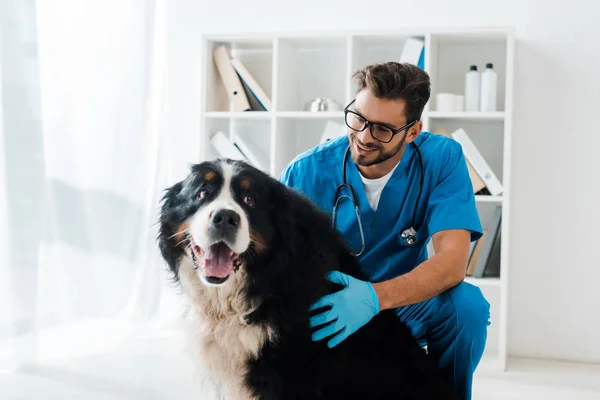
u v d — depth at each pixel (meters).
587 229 3.33
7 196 2.74
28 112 2.77
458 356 2.02
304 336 1.65
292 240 1.67
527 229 3.38
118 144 3.39
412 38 3.31
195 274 1.75
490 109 3.24
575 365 3.26
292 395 1.64
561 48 3.34
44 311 3.02
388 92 1.82
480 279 3.17
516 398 2.67
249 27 3.72
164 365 2.88
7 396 2.42
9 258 2.74
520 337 3.40
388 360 1.78
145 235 3.55
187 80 3.79
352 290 1.71
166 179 3.74
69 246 3.16
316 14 3.64
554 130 3.35
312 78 3.67
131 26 3.40
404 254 2.11
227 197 1.66
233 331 1.70
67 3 3.08
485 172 3.20
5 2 2.70
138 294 3.52
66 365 2.84
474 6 3.44
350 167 2.06
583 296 3.34
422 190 2.04
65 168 3.11
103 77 3.30
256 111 3.50
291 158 3.66
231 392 1.74
